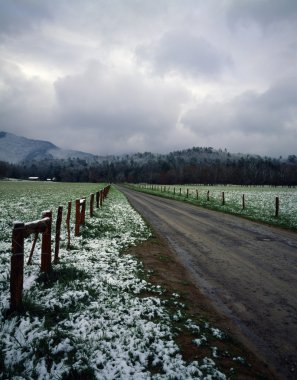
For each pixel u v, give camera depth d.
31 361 3.88
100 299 5.84
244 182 157.88
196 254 10.48
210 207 27.08
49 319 4.93
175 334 4.83
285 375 4.04
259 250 11.04
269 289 7.16
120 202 29.97
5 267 7.20
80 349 4.20
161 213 22.42
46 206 22.05
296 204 29.16
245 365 4.18
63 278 6.76
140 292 6.56
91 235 12.08
